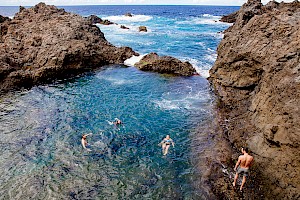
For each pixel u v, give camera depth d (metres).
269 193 11.75
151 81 28.14
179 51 41.25
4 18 40.47
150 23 81.81
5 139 16.89
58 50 29.91
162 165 14.47
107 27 68.69
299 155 10.93
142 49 42.34
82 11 170.62
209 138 17.00
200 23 82.81
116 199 12.17
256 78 18.98
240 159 12.29
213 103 22.36
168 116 20.23
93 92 25.22
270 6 34.31
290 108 11.78
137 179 13.44
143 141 16.88
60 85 27.22
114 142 16.73
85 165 14.51
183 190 12.58
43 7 44.53
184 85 26.88
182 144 16.48
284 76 13.41
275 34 17.55
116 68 32.78
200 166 14.24
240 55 19.59
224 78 21.97
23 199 12.12
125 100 23.28
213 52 40.69
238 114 18.70
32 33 35.12
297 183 10.83
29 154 15.43
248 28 20.97
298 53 13.47
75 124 18.92
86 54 31.72
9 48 30.84
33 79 27.08
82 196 12.34
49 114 20.44
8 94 24.55
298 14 18.72
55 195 12.38
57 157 15.18
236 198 11.84
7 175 13.66
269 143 12.81
